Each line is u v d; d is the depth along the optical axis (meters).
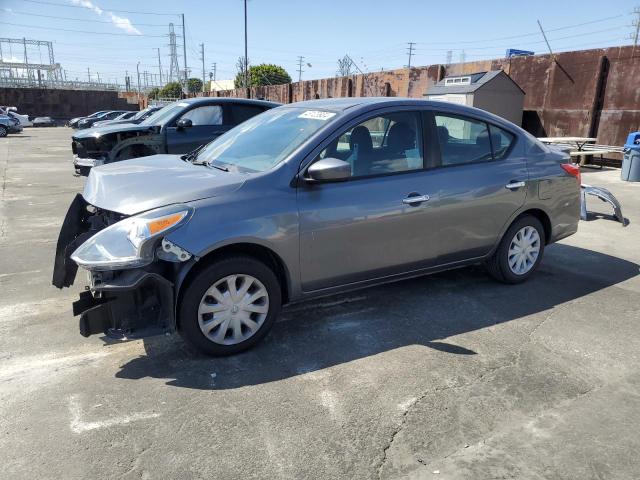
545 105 15.08
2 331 3.78
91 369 3.26
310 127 3.82
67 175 12.37
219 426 2.71
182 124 8.70
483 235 4.44
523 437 2.67
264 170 3.57
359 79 21.42
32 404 2.87
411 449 2.56
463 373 3.27
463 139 4.34
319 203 3.55
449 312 4.21
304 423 2.75
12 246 6.07
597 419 2.82
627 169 11.11
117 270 3.07
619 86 13.22
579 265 5.52
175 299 3.21
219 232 3.20
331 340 3.70
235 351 3.45
